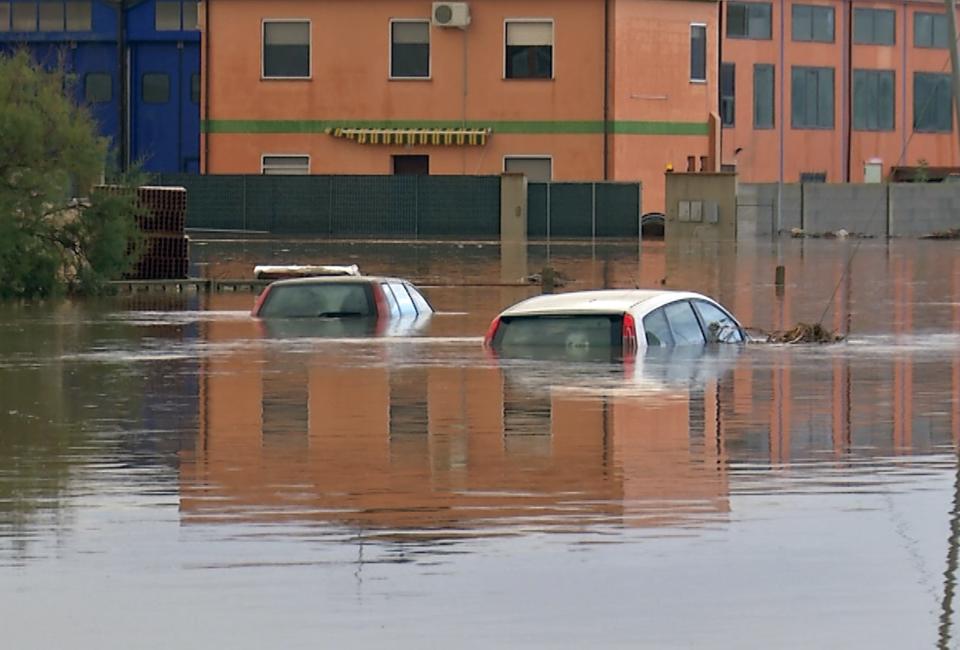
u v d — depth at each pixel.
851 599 16.38
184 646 15.09
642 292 39.59
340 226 111.94
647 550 18.17
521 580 17.00
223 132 122.31
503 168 121.38
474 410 28.14
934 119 161.50
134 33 131.38
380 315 49.59
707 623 15.66
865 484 21.64
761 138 151.00
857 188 115.94
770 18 151.12
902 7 159.25
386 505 20.27
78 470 22.62
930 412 28.16
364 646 15.01
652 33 122.25
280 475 22.20
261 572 17.31
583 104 120.44
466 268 80.31
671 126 123.94
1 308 55.66
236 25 121.69
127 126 131.50
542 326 38.16
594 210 110.94
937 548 18.23
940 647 15.00
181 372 34.59
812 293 65.19
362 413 27.91
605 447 24.34
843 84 156.12
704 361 35.66
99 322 49.22
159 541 18.53
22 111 60.34
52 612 16.06
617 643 15.13
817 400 29.59
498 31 120.62
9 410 28.69
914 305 58.59
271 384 32.28
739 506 20.20
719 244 103.62
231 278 70.44
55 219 62.19
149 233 67.81
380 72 121.38
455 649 14.98
